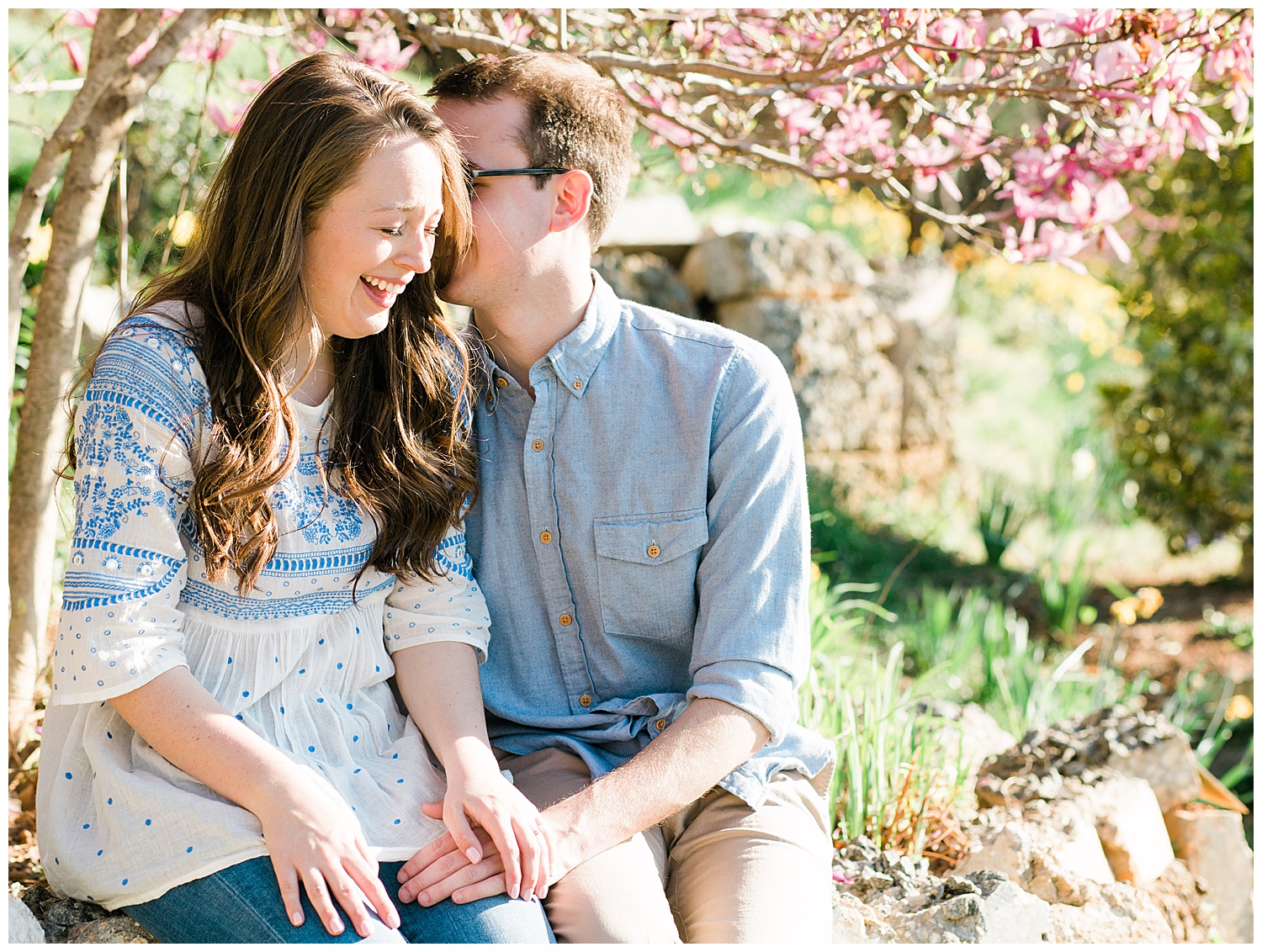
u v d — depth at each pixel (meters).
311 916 1.41
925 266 6.60
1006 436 7.25
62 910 1.65
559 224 1.77
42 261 3.16
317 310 1.59
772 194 8.89
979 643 4.45
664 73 2.48
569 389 1.81
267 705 1.61
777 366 1.85
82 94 2.19
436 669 1.73
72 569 1.49
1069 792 2.57
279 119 1.54
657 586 1.80
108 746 1.57
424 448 1.72
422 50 3.57
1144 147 2.50
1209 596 5.50
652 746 1.66
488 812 1.54
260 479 1.52
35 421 2.26
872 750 2.49
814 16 2.63
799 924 1.64
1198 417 5.29
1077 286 8.22
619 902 1.56
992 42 2.44
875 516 5.80
